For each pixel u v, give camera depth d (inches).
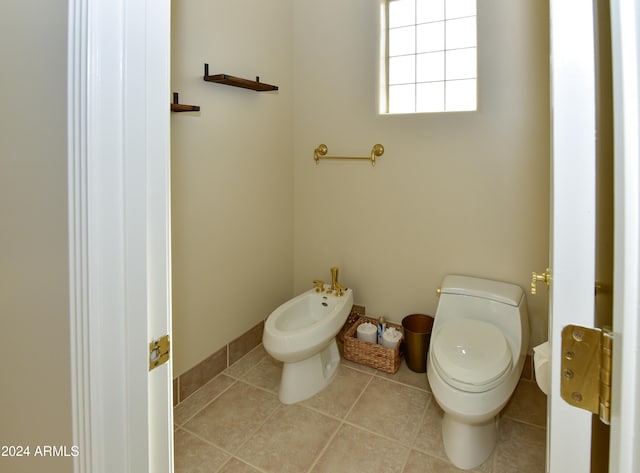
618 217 15.8
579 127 16.8
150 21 27.2
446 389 63.6
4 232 33.2
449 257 92.1
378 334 96.9
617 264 16.0
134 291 27.7
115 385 27.5
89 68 25.0
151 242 28.6
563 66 16.9
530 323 85.4
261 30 94.3
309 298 95.1
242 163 92.4
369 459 67.4
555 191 17.5
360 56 97.0
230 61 86.1
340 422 76.5
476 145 86.4
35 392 32.3
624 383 16.1
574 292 17.7
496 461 66.6
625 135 15.3
